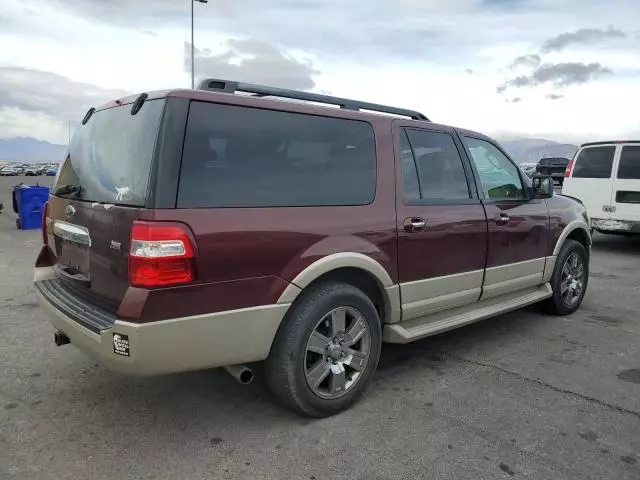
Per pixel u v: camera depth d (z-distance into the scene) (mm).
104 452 2918
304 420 3303
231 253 2807
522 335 5020
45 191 12133
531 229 4906
